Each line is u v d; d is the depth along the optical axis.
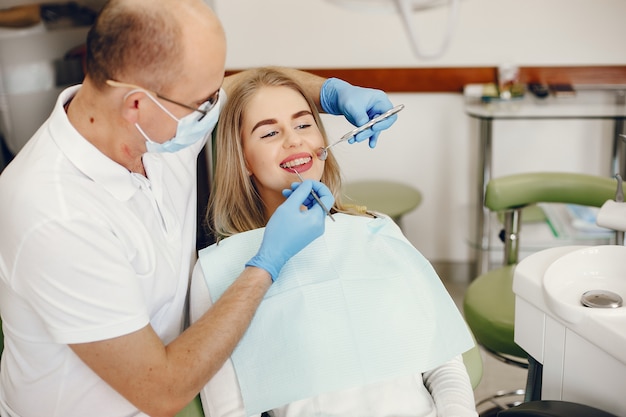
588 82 2.96
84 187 1.11
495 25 2.95
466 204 3.19
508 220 2.17
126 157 1.16
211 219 1.61
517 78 2.91
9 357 1.23
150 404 1.10
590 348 1.21
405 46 3.01
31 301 1.08
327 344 1.26
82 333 1.06
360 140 1.44
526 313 1.36
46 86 2.59
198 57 1.05
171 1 1.04
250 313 1.18
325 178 1.57
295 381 1.24
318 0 2.97
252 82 1.48
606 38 2.93
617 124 2.79
